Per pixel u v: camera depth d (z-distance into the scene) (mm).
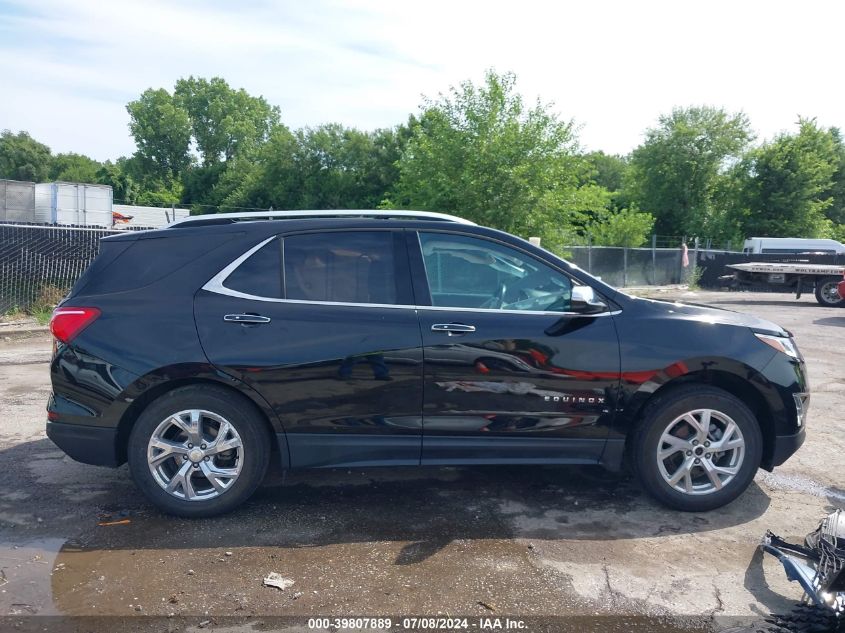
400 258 4254
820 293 19062
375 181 56188
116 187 89250
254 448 4078
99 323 4039
